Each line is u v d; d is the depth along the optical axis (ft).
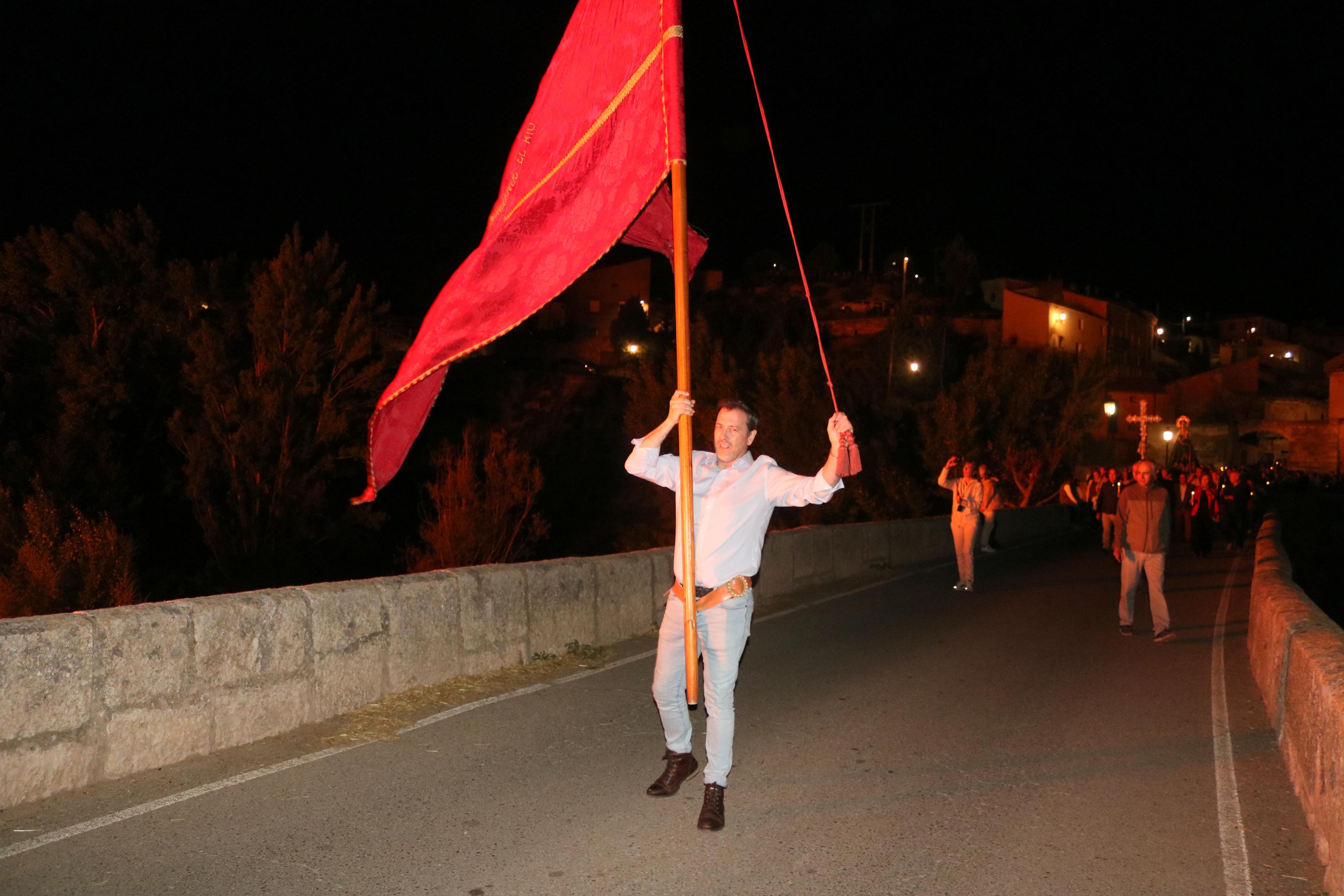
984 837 15.06
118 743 16.81
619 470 116.06
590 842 14.62
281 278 57.26
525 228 15.93
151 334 59.93
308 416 57.47
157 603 18.11
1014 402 103.09
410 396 16.53
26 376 55.52
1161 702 24.11
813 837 14.94
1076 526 104.27
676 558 15.67
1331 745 14.35
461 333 15.99
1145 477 33.83
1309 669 17.03
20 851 13.87
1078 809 16.37
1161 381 271.49
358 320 58.34
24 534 39.34
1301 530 77.36
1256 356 298.35
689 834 14.99
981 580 51.11
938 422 96.17
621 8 15.33
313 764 17.95
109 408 55.31
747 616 15.33
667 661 15.87
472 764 18.24
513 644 26.50
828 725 21.66
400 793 16.58
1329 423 201.16
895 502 86.12
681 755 16.60
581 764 18.38
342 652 21.20
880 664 28.60
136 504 53.67
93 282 59.82
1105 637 33.81
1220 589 48.85
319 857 13.88
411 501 88.38
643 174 14.75
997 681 26.35
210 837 14.49
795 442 81.10
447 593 24.38
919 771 18.35
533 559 73.31
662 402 82.17
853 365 129.39
